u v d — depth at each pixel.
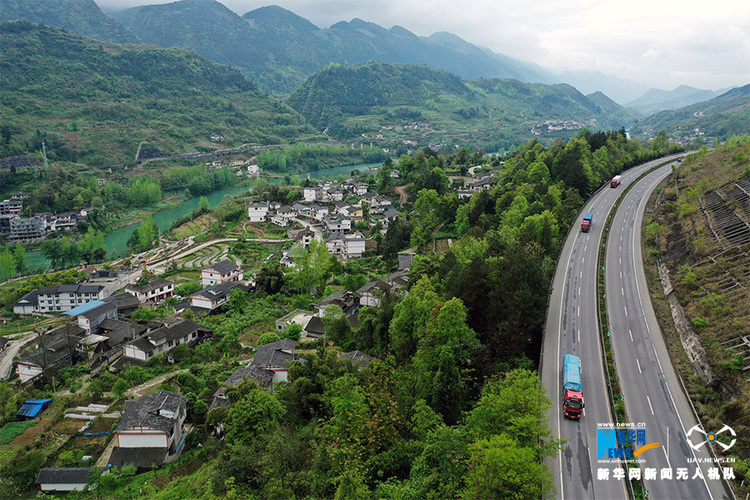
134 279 162.25
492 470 39.22
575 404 52.34
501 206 130.62
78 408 83.12
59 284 149.62
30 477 64.94
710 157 141.00
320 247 145.50
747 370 56.06
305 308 124.56
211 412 71.75
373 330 91.50
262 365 84.12
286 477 50.44
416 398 60.38
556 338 68.38
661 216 113.75
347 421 53.50
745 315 64.25
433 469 45.44
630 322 73.19
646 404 55.41
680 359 64.62
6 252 171.38
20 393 87.00
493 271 73.31
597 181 141.62
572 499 42.12
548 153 168.25
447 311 62.62
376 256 161.50
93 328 118.31
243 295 132.00
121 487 62.41
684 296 76.69
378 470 49.25
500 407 46.00
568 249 100.31
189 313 120.12
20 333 122.50
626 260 95.19
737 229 86.81
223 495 51.78
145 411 69.94
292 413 66.50
